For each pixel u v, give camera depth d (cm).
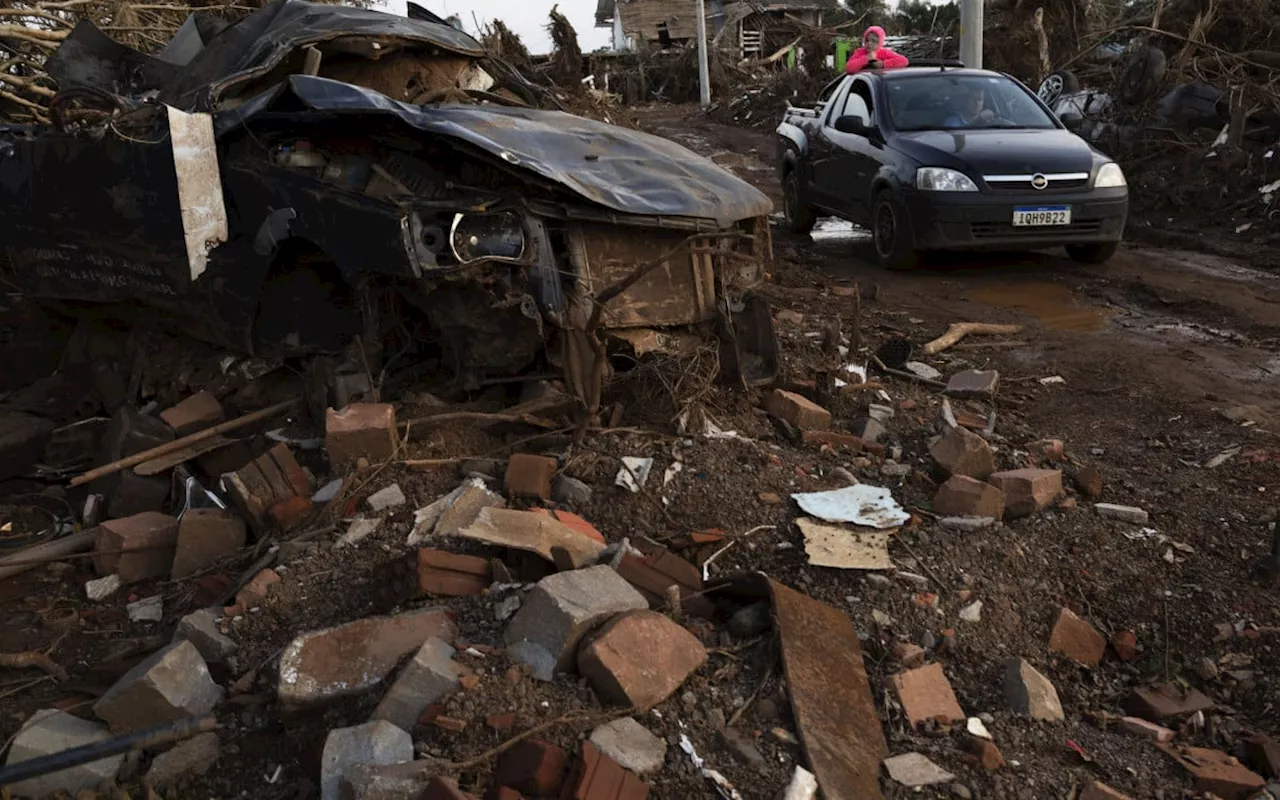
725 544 384
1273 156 1137
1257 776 300
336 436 412
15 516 475
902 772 286
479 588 344
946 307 792
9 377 607
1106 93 1434
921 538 390
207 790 285
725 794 268
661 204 461
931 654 341
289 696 297
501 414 439
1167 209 1170
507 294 419
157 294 514
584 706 288
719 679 310
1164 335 721
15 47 928
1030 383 614
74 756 278
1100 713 329
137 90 609
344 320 478
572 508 401
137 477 453
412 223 411
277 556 377
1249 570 398
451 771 260
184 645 313
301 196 448
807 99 2356
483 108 551
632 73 3641
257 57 550
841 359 606
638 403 470
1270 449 502
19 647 366
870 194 942
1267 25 1495
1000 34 1817
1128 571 396
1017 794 285
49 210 550
